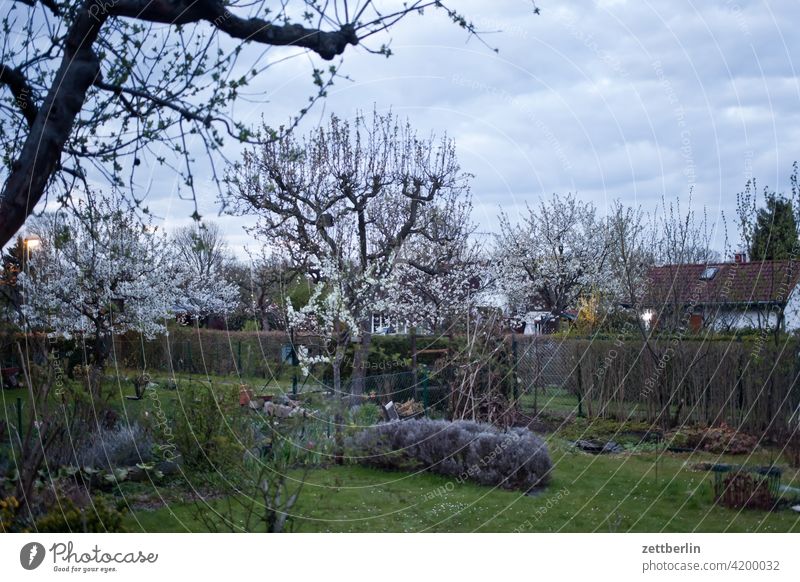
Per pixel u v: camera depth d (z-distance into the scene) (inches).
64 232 206.8
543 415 522.6
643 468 356.5
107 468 289.4
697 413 471.5
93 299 449.1
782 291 441.1
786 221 476.4
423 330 663.1
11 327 223.6
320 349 434.0
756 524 255.6
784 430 385.1
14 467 235.8
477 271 692.1
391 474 341.4
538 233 849.5
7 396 356.2
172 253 612.7
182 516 246.7
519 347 573.0
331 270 463.2
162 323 685.9
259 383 361.7
